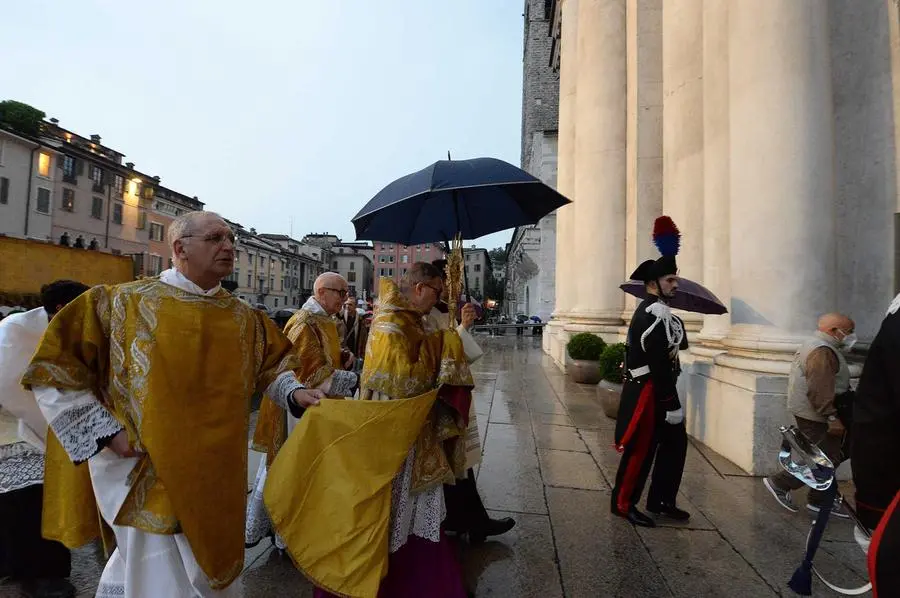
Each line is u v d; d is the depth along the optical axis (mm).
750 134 4875
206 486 1848
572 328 10344
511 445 5531
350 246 111188
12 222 37688
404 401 2357
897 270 4801
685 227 7363
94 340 1846
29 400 2350
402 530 2414
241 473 1992
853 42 5086
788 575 2934
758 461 4539
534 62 38750
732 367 4902
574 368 9539
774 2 4723
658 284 3605
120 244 48844
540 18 38562
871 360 1447
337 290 3469
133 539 1811
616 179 10211
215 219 2027
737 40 5055
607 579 2891
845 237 5117
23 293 14469
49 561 2662
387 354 2455
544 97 38719
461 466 2660
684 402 6078
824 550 3223
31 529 2631
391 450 2314
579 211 10805
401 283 2789
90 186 45031
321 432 2320
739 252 4984
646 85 9086
